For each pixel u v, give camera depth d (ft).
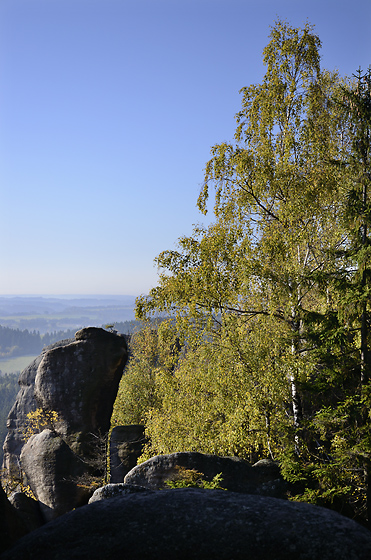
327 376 47.01
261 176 58.18
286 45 60.08
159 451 65.67
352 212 45.80
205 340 59.41
